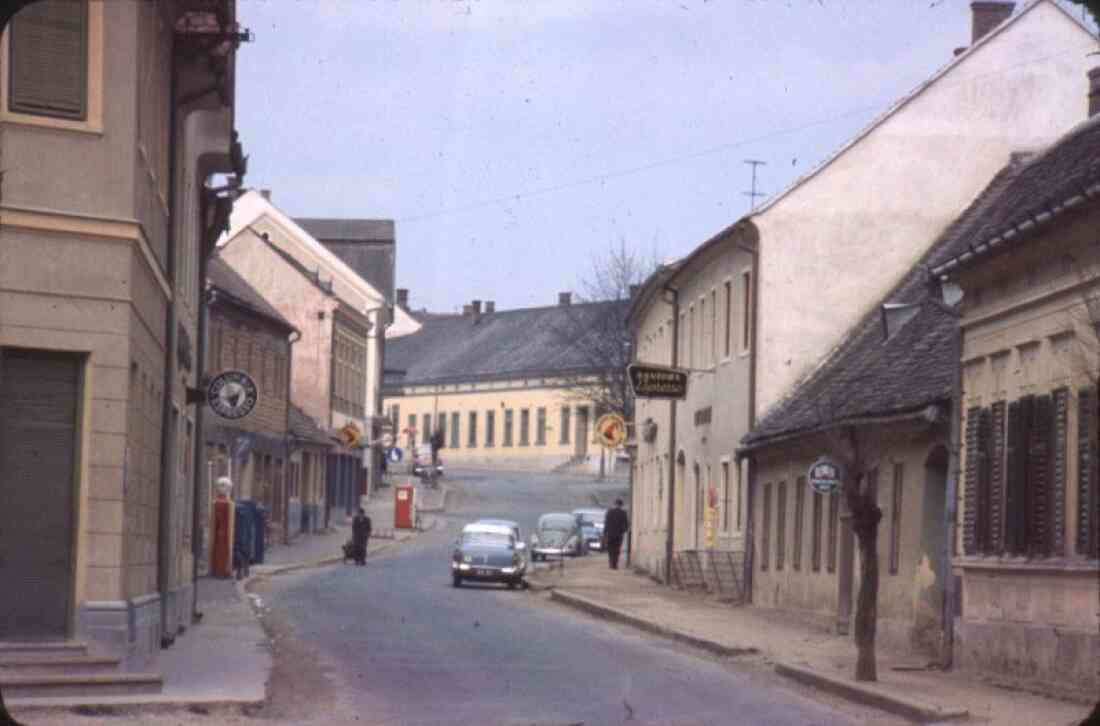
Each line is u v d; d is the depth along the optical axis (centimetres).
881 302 4944
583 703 2517
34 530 2327
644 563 6556
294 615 4253
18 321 2311
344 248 12300
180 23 2866
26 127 2325
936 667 3111
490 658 3250
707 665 3269
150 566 2783
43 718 2072
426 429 15975
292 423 8244
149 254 2538
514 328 15650
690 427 5788
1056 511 2689
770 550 4700
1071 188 2523
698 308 5753
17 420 2322
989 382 3020
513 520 10431
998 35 4988
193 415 3959
